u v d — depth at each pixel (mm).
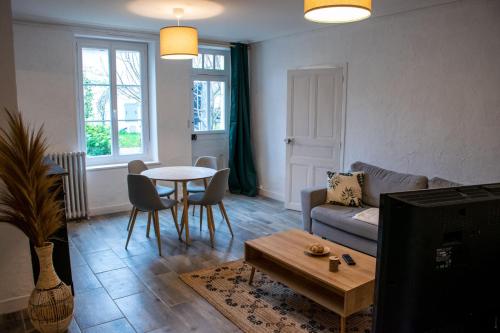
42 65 4668
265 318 2775
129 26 4953
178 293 3131
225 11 4168
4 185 2596
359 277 2545
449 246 866
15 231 2770
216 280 3352
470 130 3744
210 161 5066
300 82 5273
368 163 4715
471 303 915
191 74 6152
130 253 3941
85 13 4262
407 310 870
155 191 3822
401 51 4238
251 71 6383
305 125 5312
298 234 3367
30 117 4656
